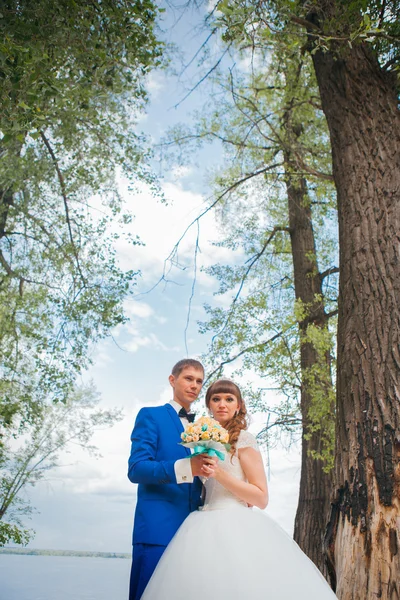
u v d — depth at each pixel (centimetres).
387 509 351
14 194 1199
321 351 934
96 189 1189
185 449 293
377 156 510
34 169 1111
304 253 1202
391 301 429
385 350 407
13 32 454
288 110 1138
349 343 428
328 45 529
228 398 321
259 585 240
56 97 500
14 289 1245
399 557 334
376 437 377
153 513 276
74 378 1188
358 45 557
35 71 452
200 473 270
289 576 247
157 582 252
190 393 314
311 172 988
